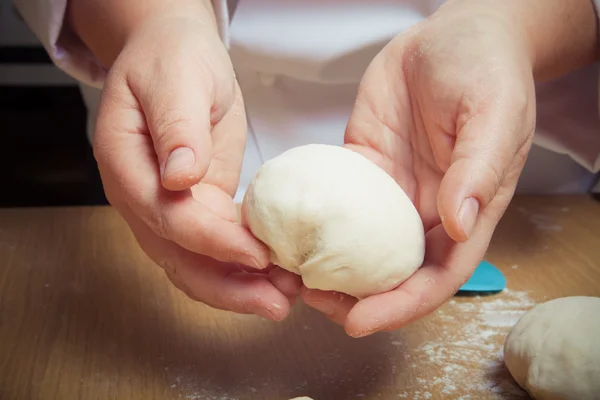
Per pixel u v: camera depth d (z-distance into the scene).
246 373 0.37
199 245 0.32
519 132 0.34
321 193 0.33
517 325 0.38
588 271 0.46
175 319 0.41
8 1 0.89
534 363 0.35
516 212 0.54
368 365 0.38
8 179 0.90
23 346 0.38
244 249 0.32
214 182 0.37
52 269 0.45
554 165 0.60
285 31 0.52
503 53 0.36
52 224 0.51
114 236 0.49
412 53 0.39
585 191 0.62
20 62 0.92
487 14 0.40
